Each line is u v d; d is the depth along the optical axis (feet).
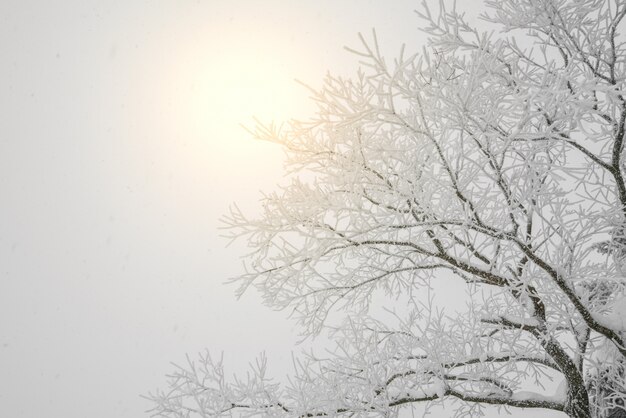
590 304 16.75
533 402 17.44
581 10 13.74
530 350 17.51
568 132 12.81
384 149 13.50
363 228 14.61
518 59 14.74
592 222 14.98
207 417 17.87
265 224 14.89
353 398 17.61
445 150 13.44
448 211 14.46
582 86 11.35
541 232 14.76
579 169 12.60
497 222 14.48
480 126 12.82
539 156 15.65
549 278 15.05
